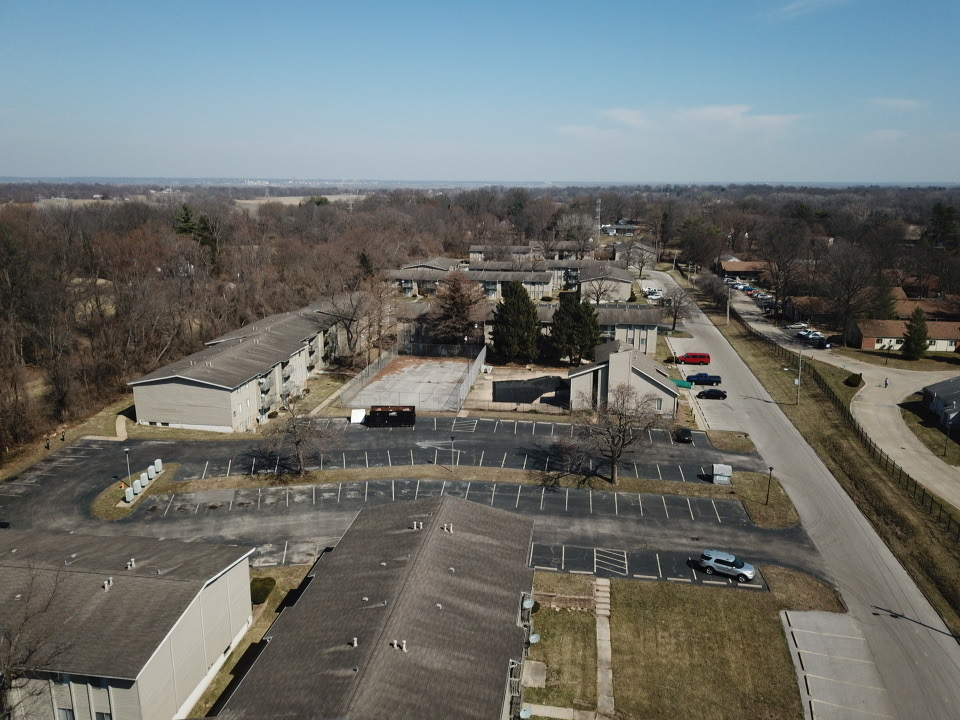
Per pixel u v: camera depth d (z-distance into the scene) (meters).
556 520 58.72
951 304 129.25
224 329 109.12
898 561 53.25
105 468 67.31
